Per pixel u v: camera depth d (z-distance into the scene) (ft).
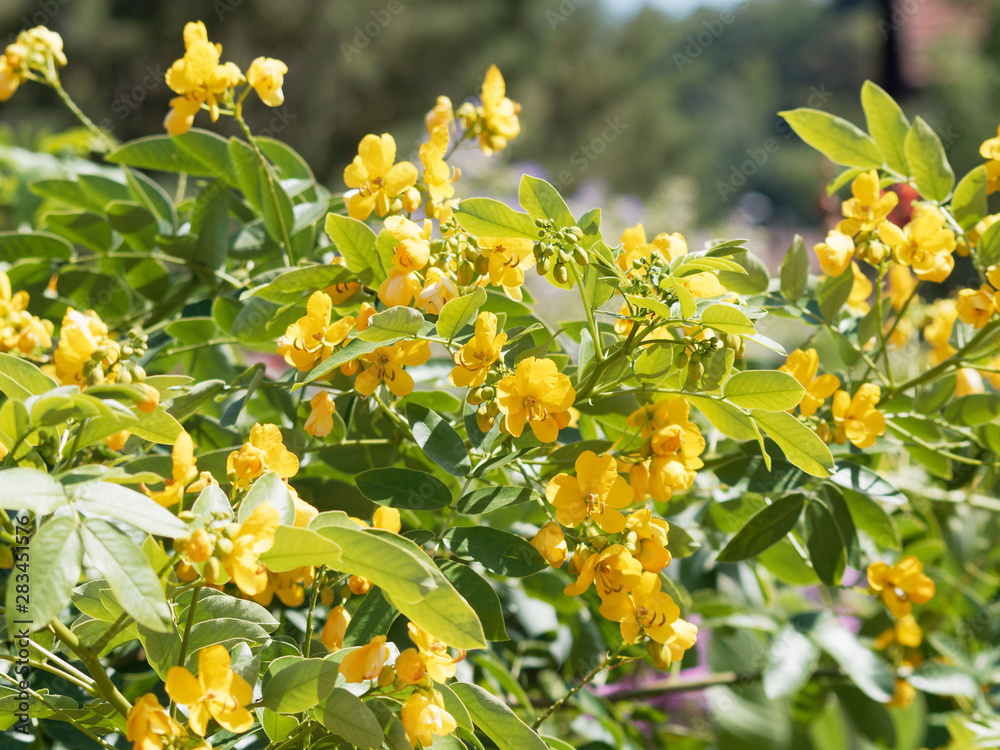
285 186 3.13
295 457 2.45
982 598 3.74
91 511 2.13
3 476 2.10
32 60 3.14
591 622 3.26
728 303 2.41
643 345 2.55
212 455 2.66
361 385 2.54
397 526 2.44
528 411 2.44
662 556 2.49
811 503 2.83
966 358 3.00
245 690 2.23
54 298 3.23
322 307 2.53
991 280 2.77
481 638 2.19
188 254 3.14
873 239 2.83
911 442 3.13
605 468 2.44
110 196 3.30
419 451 2.84
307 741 2.40
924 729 3.84
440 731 2.31
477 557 2.55
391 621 2.45
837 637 3.29
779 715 4.09
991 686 3.63
